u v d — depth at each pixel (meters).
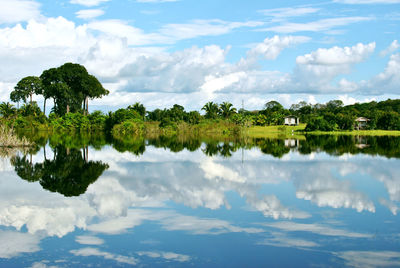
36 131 70.38
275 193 12.45
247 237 8.01
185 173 16.92
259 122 90.56
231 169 18.23
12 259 6.87
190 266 6.53
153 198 11.77
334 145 35.78
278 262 6.70
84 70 87.12
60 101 86.88
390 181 14.66
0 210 10.30
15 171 17.45
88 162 21.16
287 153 26.89
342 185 13.86
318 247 7.41
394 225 8.84
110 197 11.88
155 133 65.69
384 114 81.31
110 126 69.25
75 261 6.77
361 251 7.20
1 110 75.94
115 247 7.46
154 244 7.61
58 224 9.00
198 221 9.21
